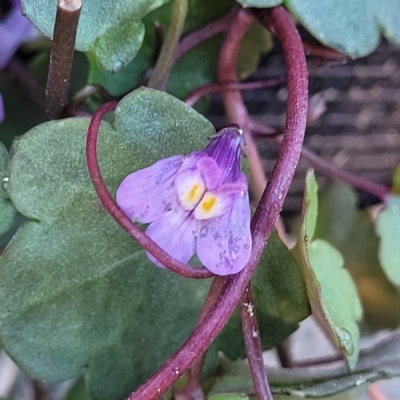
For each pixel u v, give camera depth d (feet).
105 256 0.16
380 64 0.28
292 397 0.16
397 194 0.23
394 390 0.34
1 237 0.18
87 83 0.19
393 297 0.24
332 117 0.30
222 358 0.19
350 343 0.16
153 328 0.17
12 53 0.21
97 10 0.15
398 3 0.18
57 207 0.15
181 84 0.20
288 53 0.16
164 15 0.18
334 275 0.17
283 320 0.17
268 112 0.28
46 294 0.15
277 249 0.16
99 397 0.17
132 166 0.15
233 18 0.19
